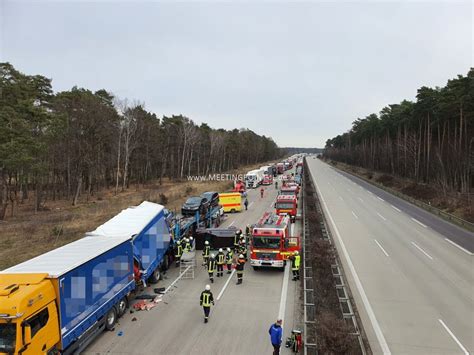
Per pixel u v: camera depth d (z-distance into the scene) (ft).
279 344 34.81
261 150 551.59
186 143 290.97
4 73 135.44
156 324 43.57
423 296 51.21
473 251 74.95
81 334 35.45
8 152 107.14
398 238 86.58
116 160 211.82
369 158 377.09
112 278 41.96
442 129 208.23
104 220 102.83
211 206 100.01
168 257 66.28
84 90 186.50
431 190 155.74
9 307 27.55
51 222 100.63
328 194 176.55
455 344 38.17
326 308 44.21
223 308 48.11
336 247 77.87
